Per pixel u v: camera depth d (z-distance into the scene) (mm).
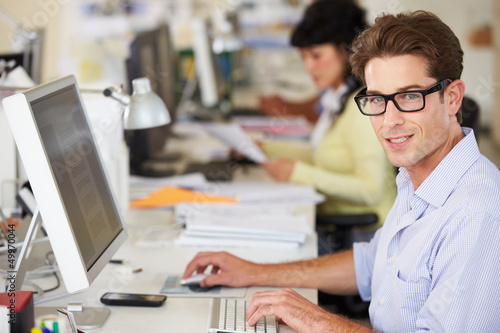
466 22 3898
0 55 2143
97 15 3725
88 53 3586
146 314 1220
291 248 1693
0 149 1745
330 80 2613
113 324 1165
